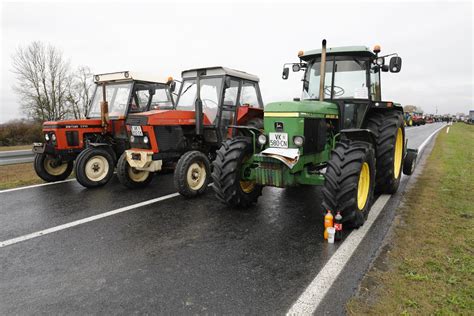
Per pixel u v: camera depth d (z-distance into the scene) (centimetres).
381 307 234
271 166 410
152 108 758
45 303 249
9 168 877
